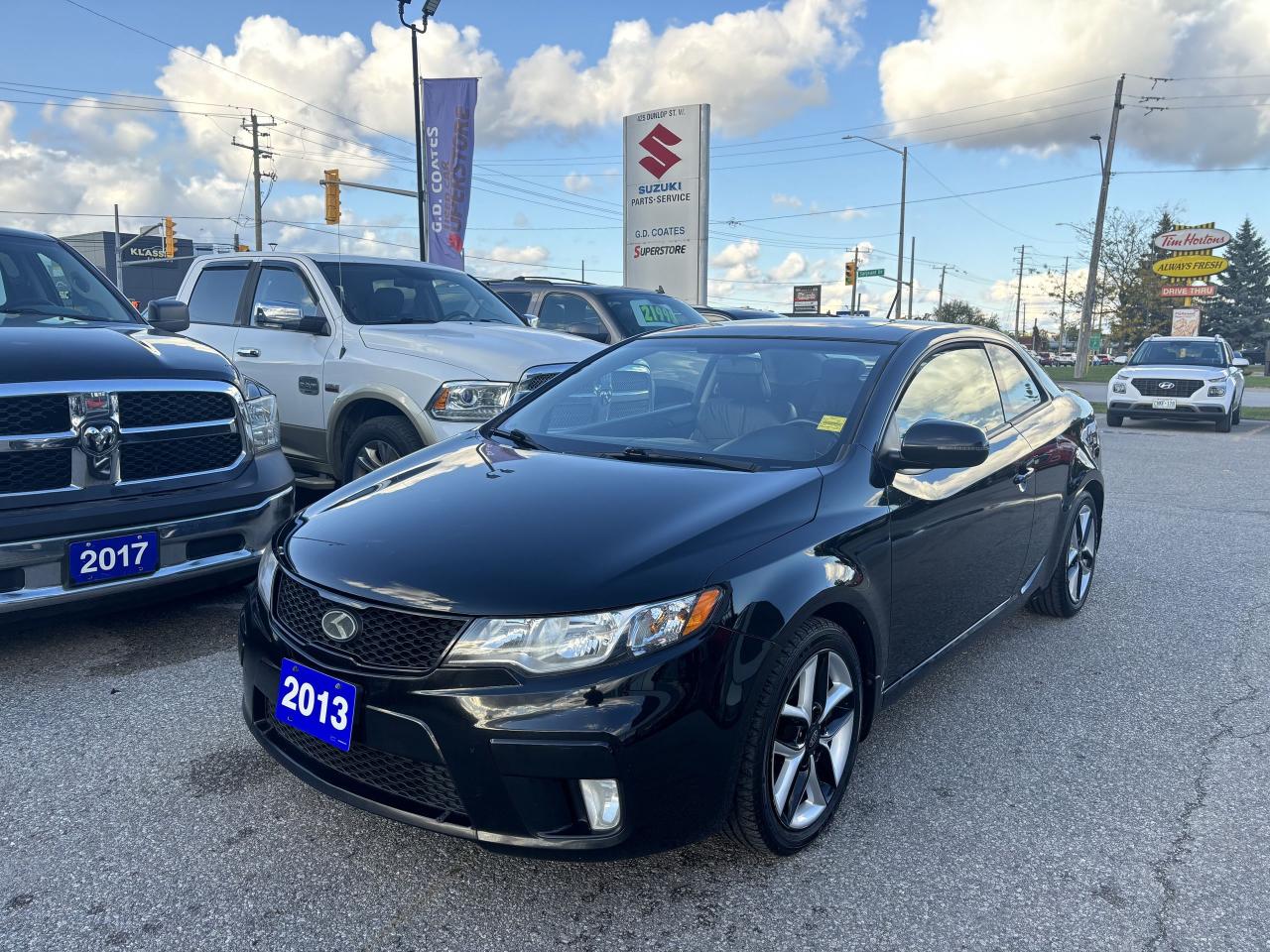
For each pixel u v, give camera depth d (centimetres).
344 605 241
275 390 630
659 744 223
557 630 224
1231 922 239
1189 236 4475
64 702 354
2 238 495
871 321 396
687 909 242
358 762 245
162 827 273
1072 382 3262
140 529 370
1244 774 319
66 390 358
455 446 348
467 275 734
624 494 276
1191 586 547
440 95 1909
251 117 4081
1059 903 246
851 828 282
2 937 224
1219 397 1462
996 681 399
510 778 221
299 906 239
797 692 261
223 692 364
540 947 226
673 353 379
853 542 278
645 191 2069
